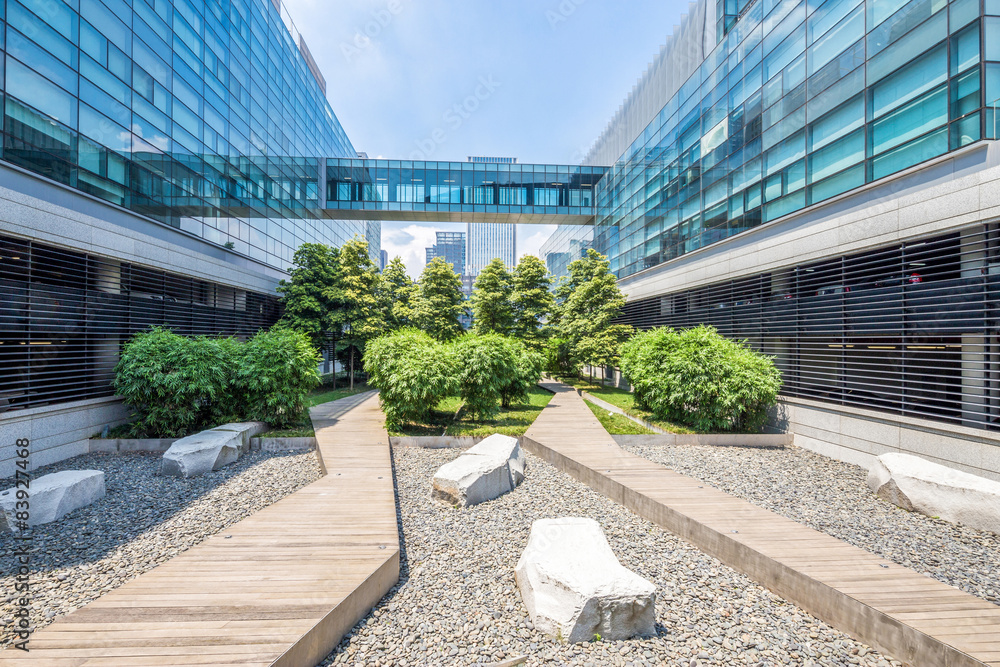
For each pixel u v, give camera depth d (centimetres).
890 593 395
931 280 850
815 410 1034
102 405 1019
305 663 329
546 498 720
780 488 770
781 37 1241
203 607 358
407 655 360
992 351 729
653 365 1238
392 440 1036
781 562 447
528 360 1529
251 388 1086
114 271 1088
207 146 1652
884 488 715
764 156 1307
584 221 3238
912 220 831
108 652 306
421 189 3006
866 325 918
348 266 2109
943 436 776
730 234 1484
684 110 1817
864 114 973
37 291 866
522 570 442
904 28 884
